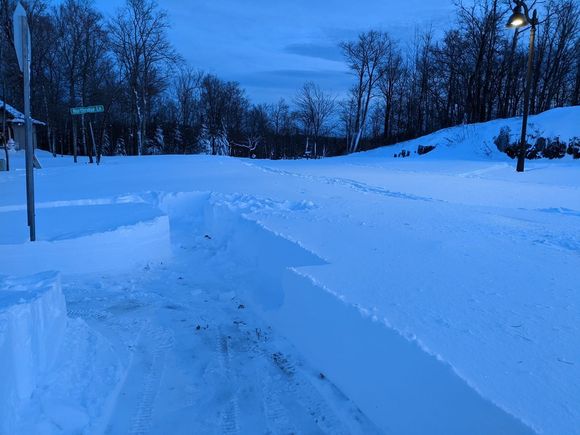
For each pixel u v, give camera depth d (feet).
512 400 7.03
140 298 17.17
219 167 52.65
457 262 14.47
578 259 14.89
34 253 18.66
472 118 112.27
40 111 112.98
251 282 18.20
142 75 114.62
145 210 24.89
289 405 10.57
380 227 19.75
